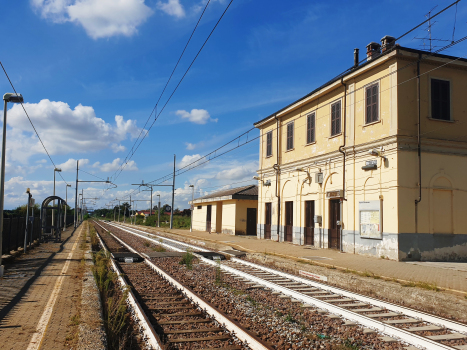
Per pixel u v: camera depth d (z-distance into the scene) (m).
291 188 22.56
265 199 25.92
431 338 6.40
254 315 7.65
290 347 5.93
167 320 7.30
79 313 6.92
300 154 21.81
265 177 26.05
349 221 16.88
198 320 7.30
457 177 15.30
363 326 7.14
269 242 23.17
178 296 9.41
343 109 17.94
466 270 11.82
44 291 9.01
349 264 13.15
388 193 14.73
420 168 14.69
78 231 43.44
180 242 26.23
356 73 16.83
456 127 15.55
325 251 17.56
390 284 9.85
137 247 23.06
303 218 21.17
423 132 14.96
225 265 14.30
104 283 9.91
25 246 17.36
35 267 12.91
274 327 6.91
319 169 19.64
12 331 5.96
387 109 15.20
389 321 7.41
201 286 10.70
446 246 14.73
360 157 16.52
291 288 10.63
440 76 15.55
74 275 11.33
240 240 25.08
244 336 6.09
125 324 7.04
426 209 14.65
